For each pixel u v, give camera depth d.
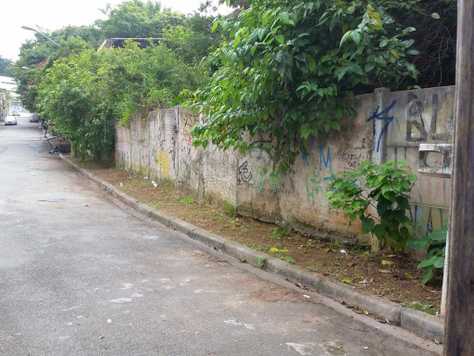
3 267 6.23
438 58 7.02
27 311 4.79
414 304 4.86
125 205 11.91
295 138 7.54
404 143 5.94
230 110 7.45
